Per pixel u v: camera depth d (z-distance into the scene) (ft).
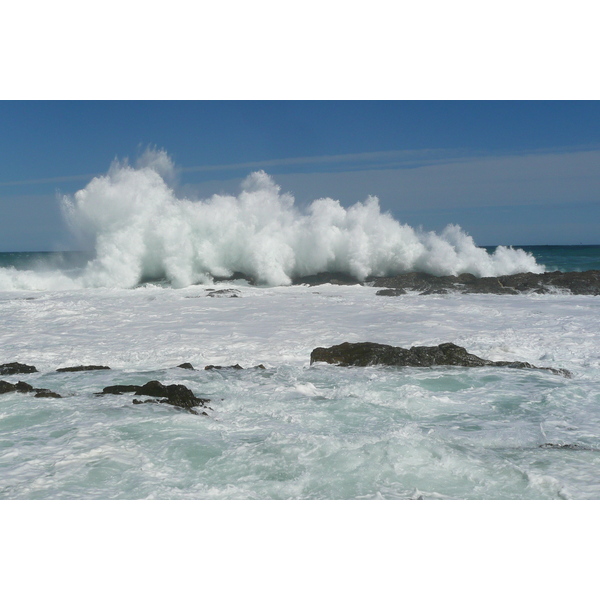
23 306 50.26
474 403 23.80
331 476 16.56
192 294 58.54
